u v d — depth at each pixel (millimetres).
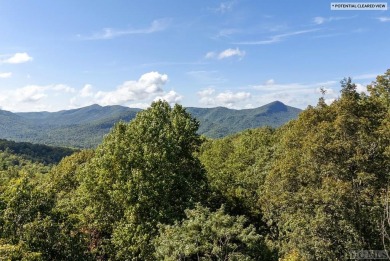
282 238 27781
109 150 27844
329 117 25062
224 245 19156
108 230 27641
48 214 21750
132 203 25125
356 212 21000
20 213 20578
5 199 20906
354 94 24391
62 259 21078
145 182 25281
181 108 35594
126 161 26875
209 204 32812
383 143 21656
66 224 22844
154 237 23250
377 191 21016
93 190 27812
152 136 28828
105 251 26953
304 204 23047
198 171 32344
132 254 23719
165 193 26109
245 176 41250
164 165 26875
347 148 21797
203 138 37031
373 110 23828
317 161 23156
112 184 26578
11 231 19984
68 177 45000
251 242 19422
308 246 22078
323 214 21359
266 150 45250
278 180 27438
